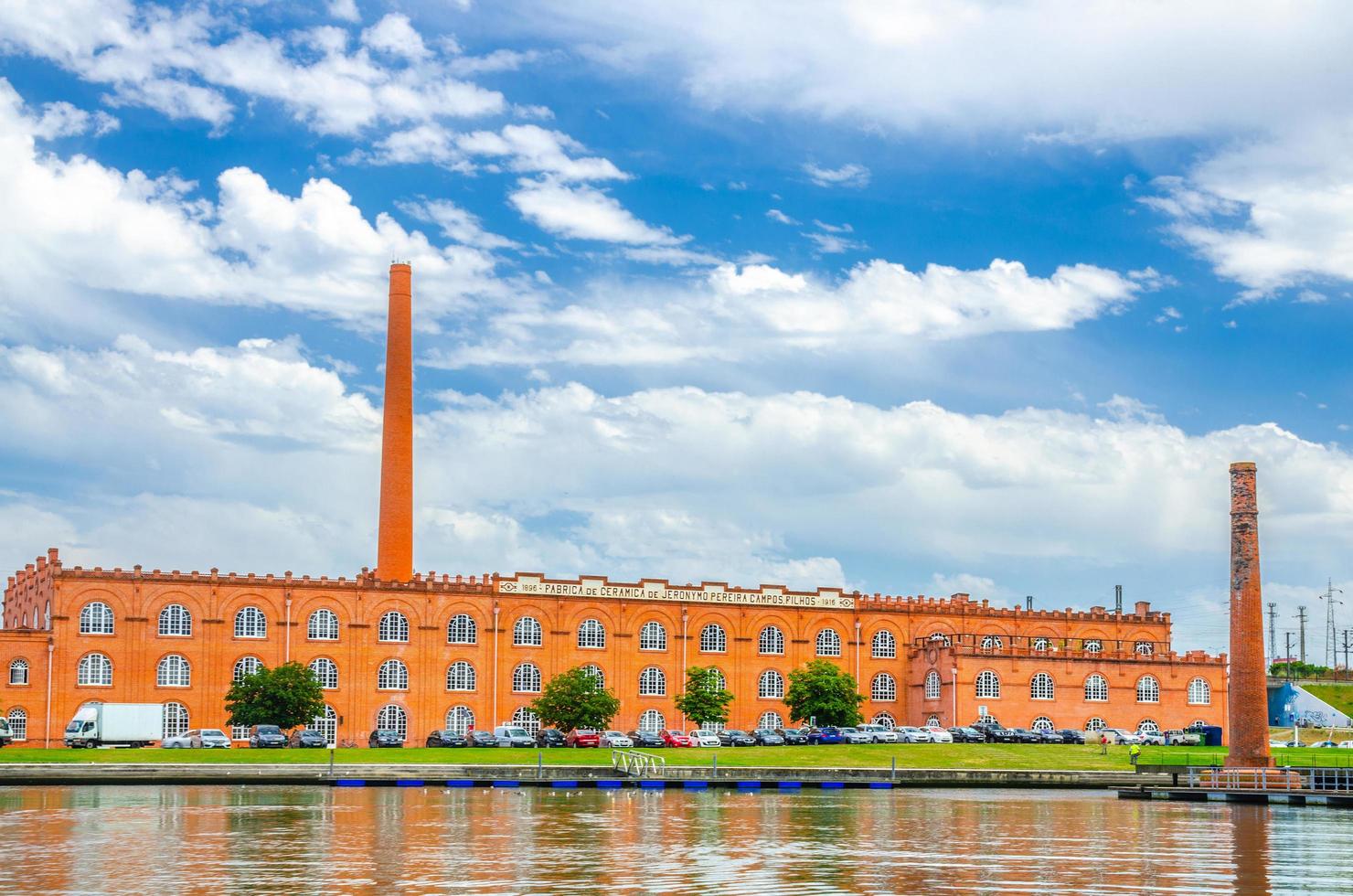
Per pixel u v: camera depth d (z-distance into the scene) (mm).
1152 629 164125
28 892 48344
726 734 132375
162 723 120938
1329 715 192375
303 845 60500
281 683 127688
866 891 49250
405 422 152750
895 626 155125
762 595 151000
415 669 138500
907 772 104062
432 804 80812
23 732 125312
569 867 54344
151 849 58906
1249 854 59562
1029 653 150625
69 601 128000
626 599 146125
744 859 56625
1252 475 101812
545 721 135625
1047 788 105125
